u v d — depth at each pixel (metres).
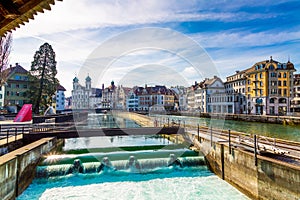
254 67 56.72
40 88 41.69
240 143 11.81
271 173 8.35
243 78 57.56
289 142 11.70
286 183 7.68
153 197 9.77
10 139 14.26
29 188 10.80
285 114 47.31
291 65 52.19
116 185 11.10
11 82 53.47
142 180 11.73
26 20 4.85
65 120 31.64
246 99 56.97
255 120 41.06
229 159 11.24
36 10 4.59
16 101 53.88
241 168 10.17
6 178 8.55
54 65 43.59
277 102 51.44
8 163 8.73
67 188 10.79
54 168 11.99
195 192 10.27
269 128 31.25
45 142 13.82
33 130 17.23
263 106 51.75
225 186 10.95
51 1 4.38
